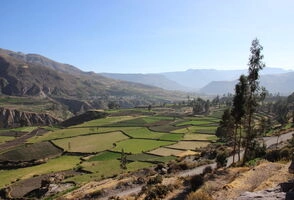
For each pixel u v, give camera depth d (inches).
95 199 1959.9
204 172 1971.0
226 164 2345.0
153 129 6520.7
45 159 5009.8
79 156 5017.2
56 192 3021.7
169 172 2460.6
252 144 2224.4
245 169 1631.4
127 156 4389.8
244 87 2080.5
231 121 3058.6
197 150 4247.0
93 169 3939.5
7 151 5600.4
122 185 2139.5
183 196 1387.8
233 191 1127.6
